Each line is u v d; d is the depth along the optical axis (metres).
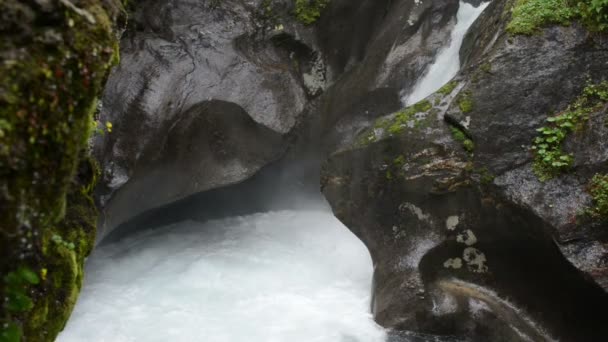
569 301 4.75
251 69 7.21
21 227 2.36
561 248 4.50
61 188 2.55
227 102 6.98
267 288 6.40
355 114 8.01
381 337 5.35
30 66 2.32
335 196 5.94
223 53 7.11
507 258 5.16
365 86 7.92
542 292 4.95
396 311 5.34
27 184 2.34
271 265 7.00
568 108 4.98
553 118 4.93
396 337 5.29
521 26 5.35
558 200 4.66
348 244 7.52
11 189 2.26
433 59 7.73
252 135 7.25
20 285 2.46
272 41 7.60
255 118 7.15
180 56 6.87
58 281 2.88
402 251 5.56
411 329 5.27
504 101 5.15
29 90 2.30
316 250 7.47
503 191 4.90
